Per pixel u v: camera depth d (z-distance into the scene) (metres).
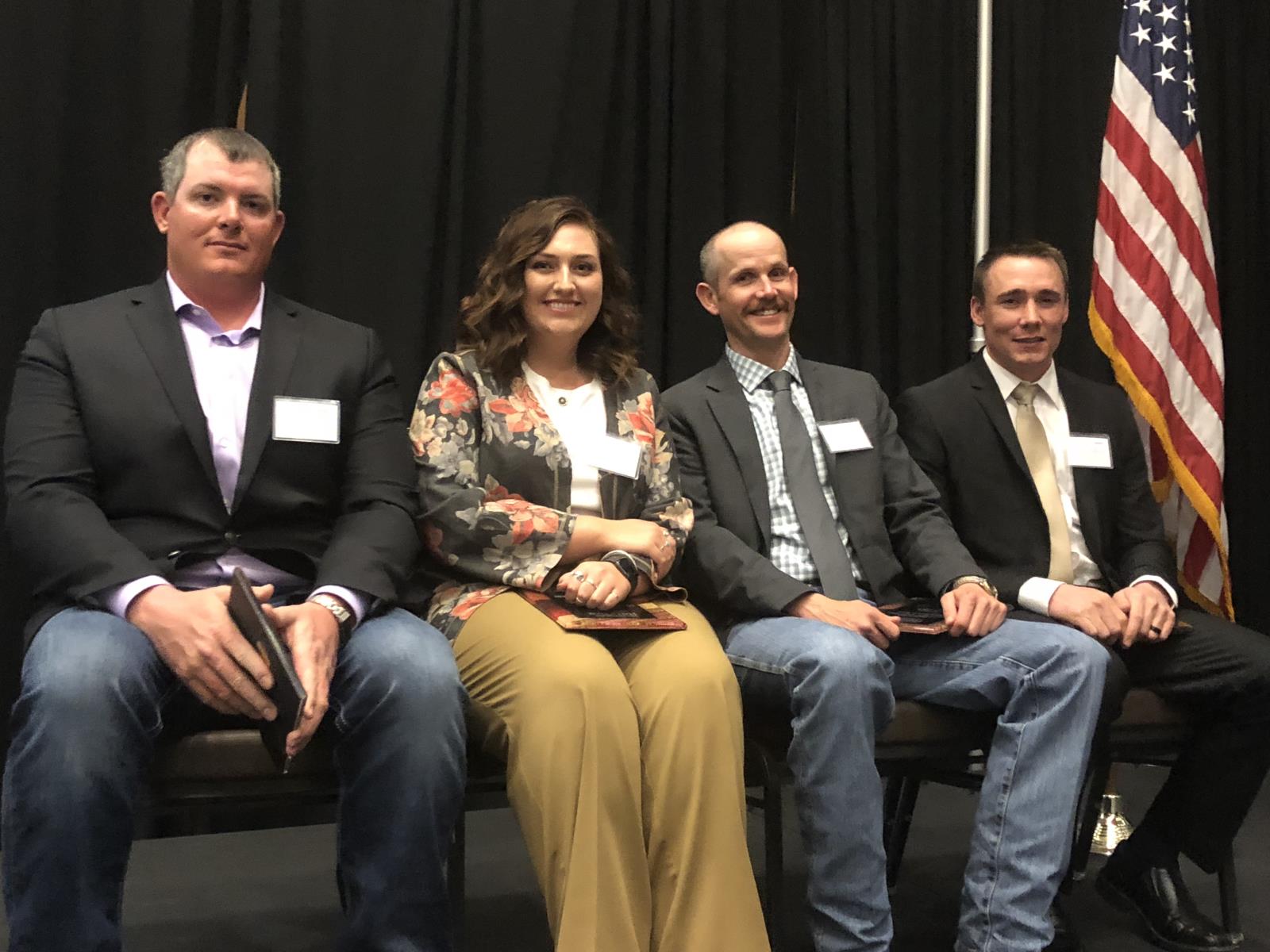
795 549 2.12
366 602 1.60
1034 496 2.29
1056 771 1.77
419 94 2.65
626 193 2.90
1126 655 2.14
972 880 1.80
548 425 1.93
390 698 1.48
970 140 3.32
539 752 1.51
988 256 2.48
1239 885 2.36
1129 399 2.56
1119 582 2.30
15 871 1.32
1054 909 1.95
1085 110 3.41
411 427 1.93
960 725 1.94
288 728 1.34
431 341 2.69
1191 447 2.86
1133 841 2.12
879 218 3.22
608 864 1.46
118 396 1.65
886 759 1.91
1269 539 3.59
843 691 1.68
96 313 1.73
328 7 2.59
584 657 1.55
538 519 1.80
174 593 1.47
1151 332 2.88
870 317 3.13
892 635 1.86
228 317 1.81
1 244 2.33
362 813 1.48
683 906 1.50
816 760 1.68
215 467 1.70
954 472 2.32
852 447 2.19
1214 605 2.86
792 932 2.11
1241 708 2.02
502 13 2.76
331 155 2.59
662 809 1.54
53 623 1.47
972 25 3.32
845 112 3.14
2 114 2.34
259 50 2.51
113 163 2.45
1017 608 2.18
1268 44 3.62
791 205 3.13
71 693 1.33
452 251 2.69
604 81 2.86
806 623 1.84
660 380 2.92
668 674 1.59
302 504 1.73
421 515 1.83
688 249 2.95
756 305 2.25
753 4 3.04
